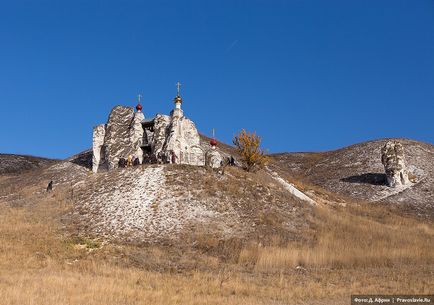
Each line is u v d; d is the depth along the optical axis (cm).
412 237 4272
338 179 7831
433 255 3622
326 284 2620
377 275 2923
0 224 3941
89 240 3772
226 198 4538
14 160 9469
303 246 3759
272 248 3591
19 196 5228
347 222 4525
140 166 5075
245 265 3341
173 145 5275
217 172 5022
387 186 7062
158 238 3869
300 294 2298
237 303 2077
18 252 3125
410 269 3186
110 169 5397
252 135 5525
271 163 8512
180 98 5572
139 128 5666
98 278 2480
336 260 3403
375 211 5606
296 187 6100
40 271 2655
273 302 2152
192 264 3253
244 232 4031
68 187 5094
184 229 4006
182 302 2078
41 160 9925
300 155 10500
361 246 3809
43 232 3831
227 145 8612
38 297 1984
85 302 1966
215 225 4100
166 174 4841
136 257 3325
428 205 6312
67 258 3181
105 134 5719
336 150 10394
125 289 2239
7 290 2052
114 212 4281
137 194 4538
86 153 7056
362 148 9444
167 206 4338
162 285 2462
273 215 4362
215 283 2539
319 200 5753
